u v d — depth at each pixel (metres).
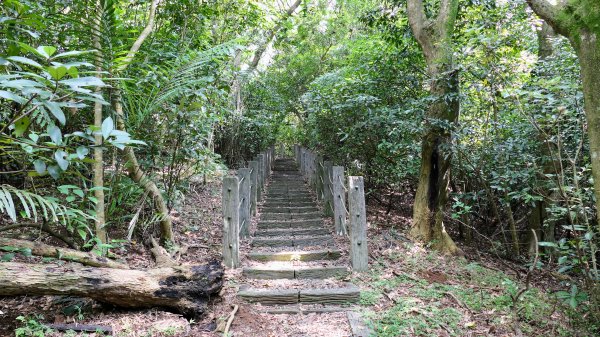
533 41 5.95
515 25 5.48
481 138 5.76
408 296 3.95
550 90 3.69
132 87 4.03
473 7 6.36
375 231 6.24
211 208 7.00
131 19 5.97
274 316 3.58
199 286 3.25
